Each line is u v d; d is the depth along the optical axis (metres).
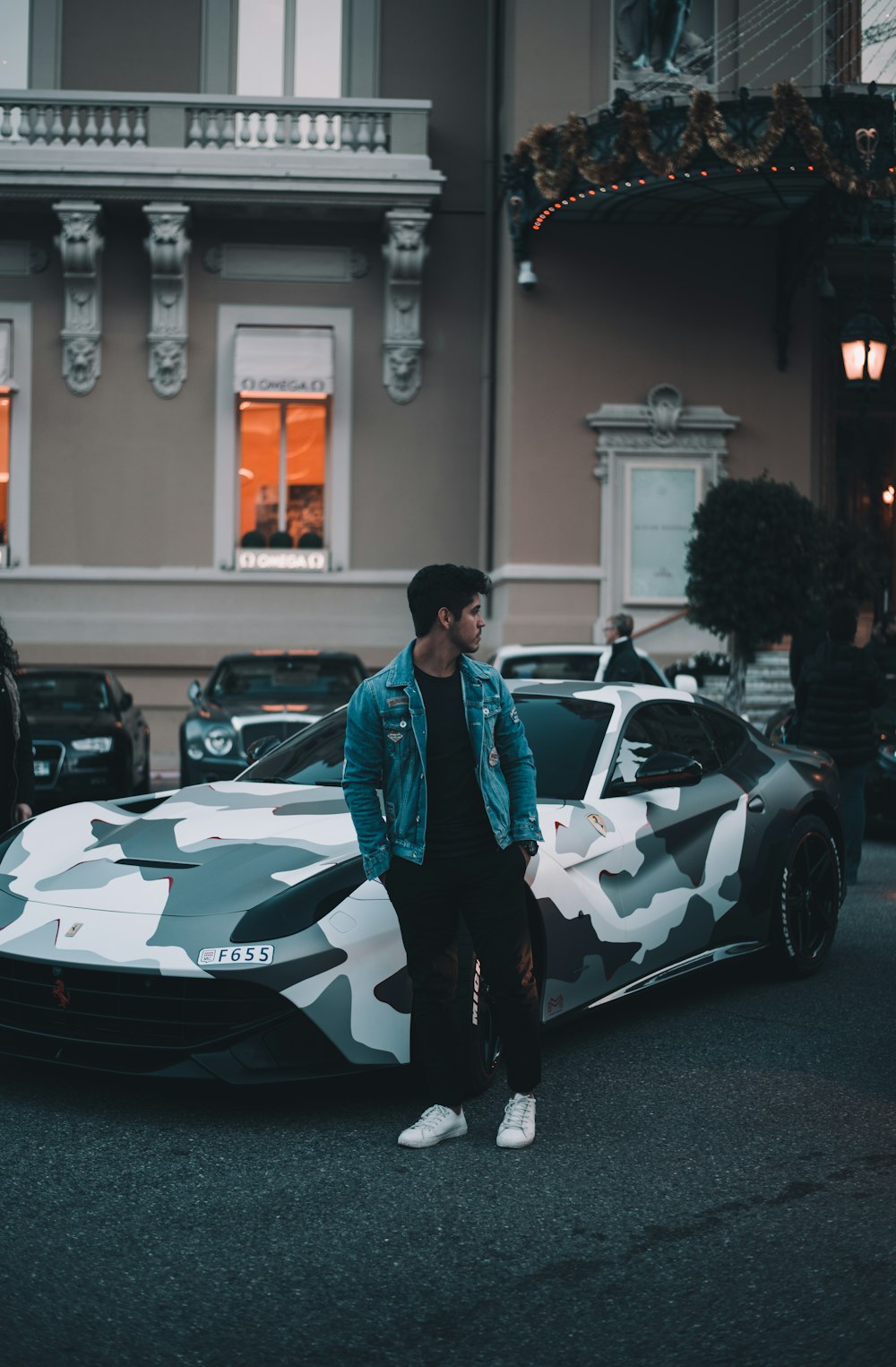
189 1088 4.74
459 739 4.06
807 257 17.86
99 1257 3.41
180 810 5.33
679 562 18.67
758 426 18.88
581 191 17.17
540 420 18.59
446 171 20.05
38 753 12.29
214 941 4.31
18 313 19.83
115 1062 4.46
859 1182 3.92
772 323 18.89
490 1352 2.93
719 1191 3.86
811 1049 5.30
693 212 18.08
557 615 18.58
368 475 20.05
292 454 20.08
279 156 19.02
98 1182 3.90
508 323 18.81
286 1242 3.50
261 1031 4.30
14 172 18.83
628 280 18.66
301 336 19.91
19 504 19.84
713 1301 3.17
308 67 20.05
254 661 13.82
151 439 19.91
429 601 4.03
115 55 19.86
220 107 19.12
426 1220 3.65
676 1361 2.89
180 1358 2.89
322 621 19.88
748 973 6.65
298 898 4.43
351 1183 3.91
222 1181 3.92
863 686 8.73
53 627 19.64
